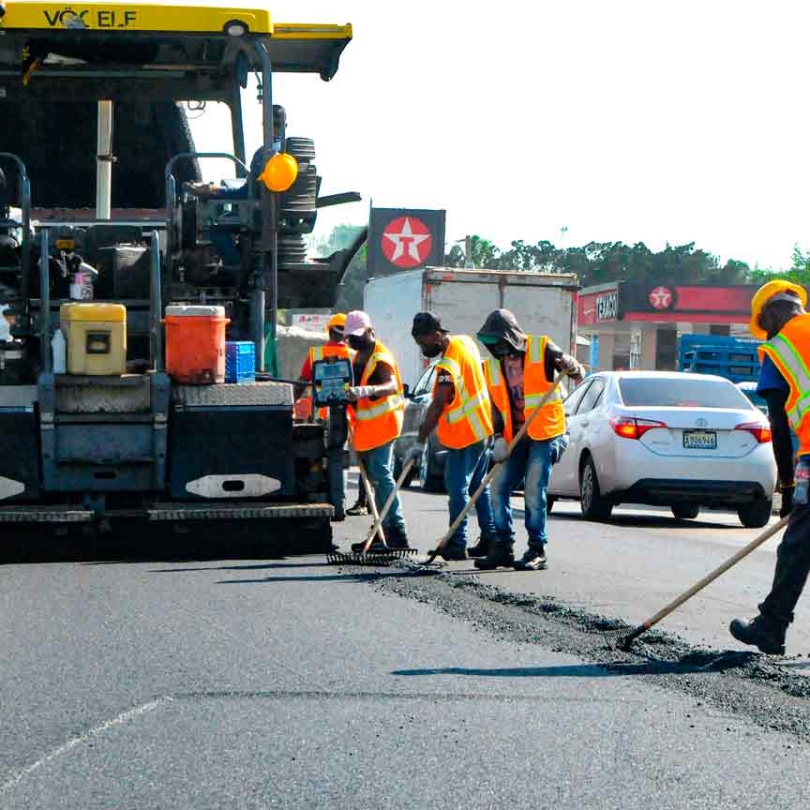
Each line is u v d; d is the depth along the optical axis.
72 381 13.85
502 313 14.27
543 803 6.14
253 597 11.72
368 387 14.68
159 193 16.78
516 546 17.05
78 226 15.54
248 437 14.28
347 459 15.00
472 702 7.96
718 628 10.77
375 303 39.00
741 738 7.24
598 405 22.31
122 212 16.59
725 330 96.81
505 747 7.02
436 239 67.69
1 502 13.91
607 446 21.33
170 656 9.18
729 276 164.62
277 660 9.08
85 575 12.96
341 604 11.41
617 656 9.33
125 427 13.98
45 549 14.49
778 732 7.38
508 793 6.27
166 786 6.36
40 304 14.46
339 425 14.77
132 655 9.20
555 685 8.41
